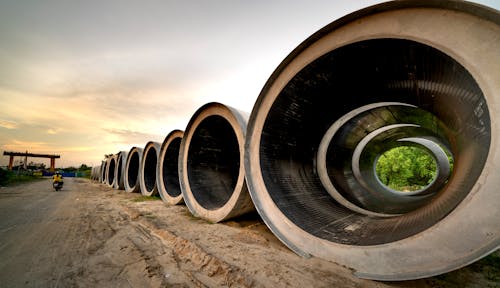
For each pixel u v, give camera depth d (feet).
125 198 38.42
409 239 9.00
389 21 10.49
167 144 33.47
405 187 68.54
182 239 15.15
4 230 18.69
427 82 11.73
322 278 9.90
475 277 10.56
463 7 8.43
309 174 19.69
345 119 20.99
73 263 11.98
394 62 11.99
